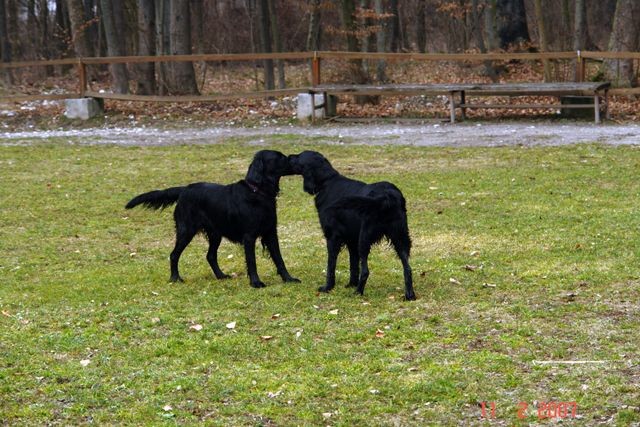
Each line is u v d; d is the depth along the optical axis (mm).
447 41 36250
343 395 6176
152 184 15602
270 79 27000
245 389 6328
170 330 7828
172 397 6242
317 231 11922
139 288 9438
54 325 8094
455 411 5875
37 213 13703
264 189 9109
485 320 7742
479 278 9211
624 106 21453
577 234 10859
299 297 8734
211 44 38969
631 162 15164
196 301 8789
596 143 17062
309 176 8891
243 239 9258
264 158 9094
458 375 6441
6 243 11945
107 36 25688
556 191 13438
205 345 7332
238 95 22797
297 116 22234
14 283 9898
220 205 9305
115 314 8375
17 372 6801
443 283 9070
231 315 8211
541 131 18906
